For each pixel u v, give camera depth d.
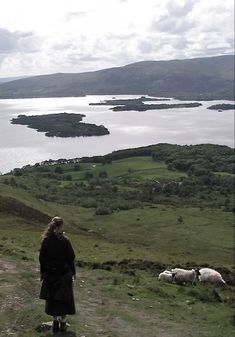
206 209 133.00
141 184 187.25
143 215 122.88
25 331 12.97
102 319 15.65
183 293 22.33
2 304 15.28
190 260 48.06
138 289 21.05
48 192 159.12
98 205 138.88
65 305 12.53
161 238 95.25
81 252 37.72
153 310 17.94
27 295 16.77
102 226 107.50
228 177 199.25
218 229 104.62
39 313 14.48
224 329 17.14
